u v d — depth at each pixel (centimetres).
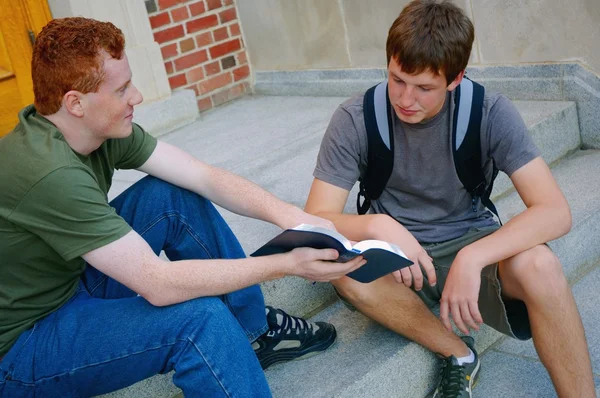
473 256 194
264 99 463
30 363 171
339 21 412
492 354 242
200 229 202
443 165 209
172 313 167
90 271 192
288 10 436
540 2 329
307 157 338
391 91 195
